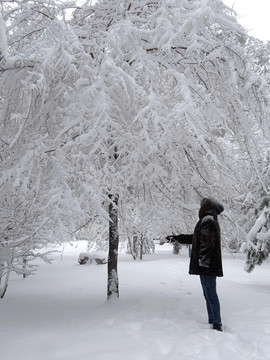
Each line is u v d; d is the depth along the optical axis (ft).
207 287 13.64
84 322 13.91
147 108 14.84
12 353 9.93
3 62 14.16
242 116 17.88
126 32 16.25
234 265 45.47
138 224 23.81
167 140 17.15
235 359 10.02
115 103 15.87
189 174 20.01
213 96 18.84
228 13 16.76
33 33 17.61
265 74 17.52
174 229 21.11
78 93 15.03
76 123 14.73
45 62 13.96
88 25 18.19
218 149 19.69
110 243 19.04
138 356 9.49
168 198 19.83
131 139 16.52
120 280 27.43
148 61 16.56
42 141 14.87
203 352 10.39
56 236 12.10
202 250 13.75
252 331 12.34
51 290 23.81
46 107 16.47
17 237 16.98
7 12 16.52
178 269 35.70
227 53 17.49
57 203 12.82
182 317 14.88
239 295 19.99
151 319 14.35
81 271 37.58
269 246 27.48
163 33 16.01
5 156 15.88
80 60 15.88
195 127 14.49
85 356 9.46
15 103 16.51
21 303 18.42
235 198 20.89
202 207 14.83
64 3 17.01
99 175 14.46
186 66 18.21
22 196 13.61
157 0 18.08
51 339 11.16
